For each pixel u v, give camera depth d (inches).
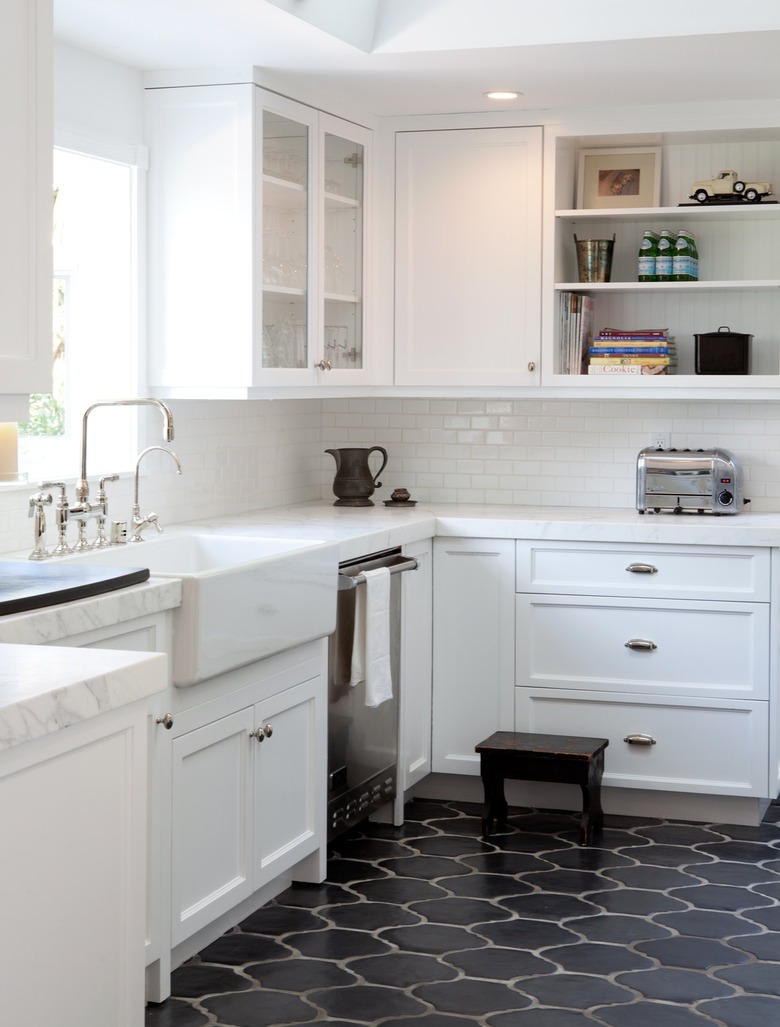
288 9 138.6
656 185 193.5
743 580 173.9
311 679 145.8
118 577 113.0
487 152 189.2
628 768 178.9
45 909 68.9
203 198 163.3
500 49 154.6
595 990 121.9
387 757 169.9
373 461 214.4
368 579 155.7
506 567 181.8
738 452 199.2
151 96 164.6
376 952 130.7
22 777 66.8
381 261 193.9
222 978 124.6
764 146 193.0
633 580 177.8
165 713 117.6
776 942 133.3
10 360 90.0
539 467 207.0
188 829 123.0
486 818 169.9
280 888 147.6
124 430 164.7
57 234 164.2
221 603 122.3
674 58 158.7
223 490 187.0
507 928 136.9
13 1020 66.5
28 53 90.9
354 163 187.3
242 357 162.7
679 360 199.5
